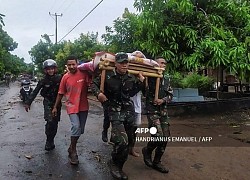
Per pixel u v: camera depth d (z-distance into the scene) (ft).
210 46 29.14
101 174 16.37
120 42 44.37
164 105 17.10
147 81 16.76
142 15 31.09
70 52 87.40
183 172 16.60
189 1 30.73
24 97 57.31
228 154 19.74
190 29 30.68
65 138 24.56
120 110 15.49
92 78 17.47
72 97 17.93
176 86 41.57
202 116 32.99
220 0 32.12
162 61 17.16
